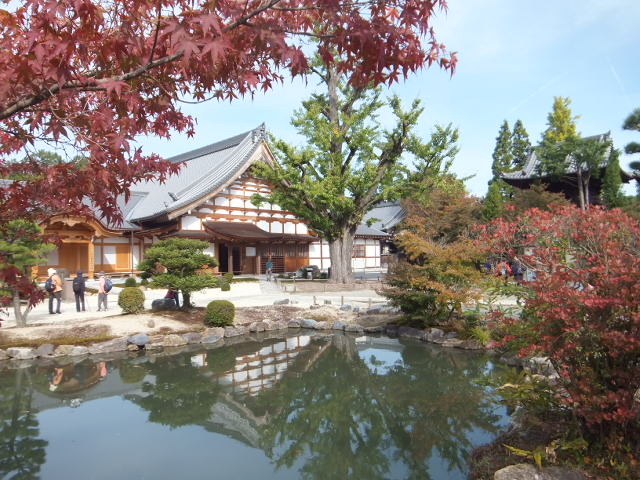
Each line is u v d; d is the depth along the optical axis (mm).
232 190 31297
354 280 26547
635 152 18594
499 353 10523
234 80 3516
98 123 2803
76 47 2627
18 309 12812
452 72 3350
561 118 41344
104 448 5926
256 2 3041
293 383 9023
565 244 4652
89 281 24469
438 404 7613
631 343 3766
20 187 3627
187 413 7379
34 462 5473
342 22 2922
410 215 32438
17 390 8586
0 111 2684
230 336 13703
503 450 5055
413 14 2936
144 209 31312
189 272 15461
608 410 4137
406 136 22250
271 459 5641
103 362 10672
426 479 5020
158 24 2721
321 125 22250
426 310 13109
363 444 6105
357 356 11172
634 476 3762
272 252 32875
